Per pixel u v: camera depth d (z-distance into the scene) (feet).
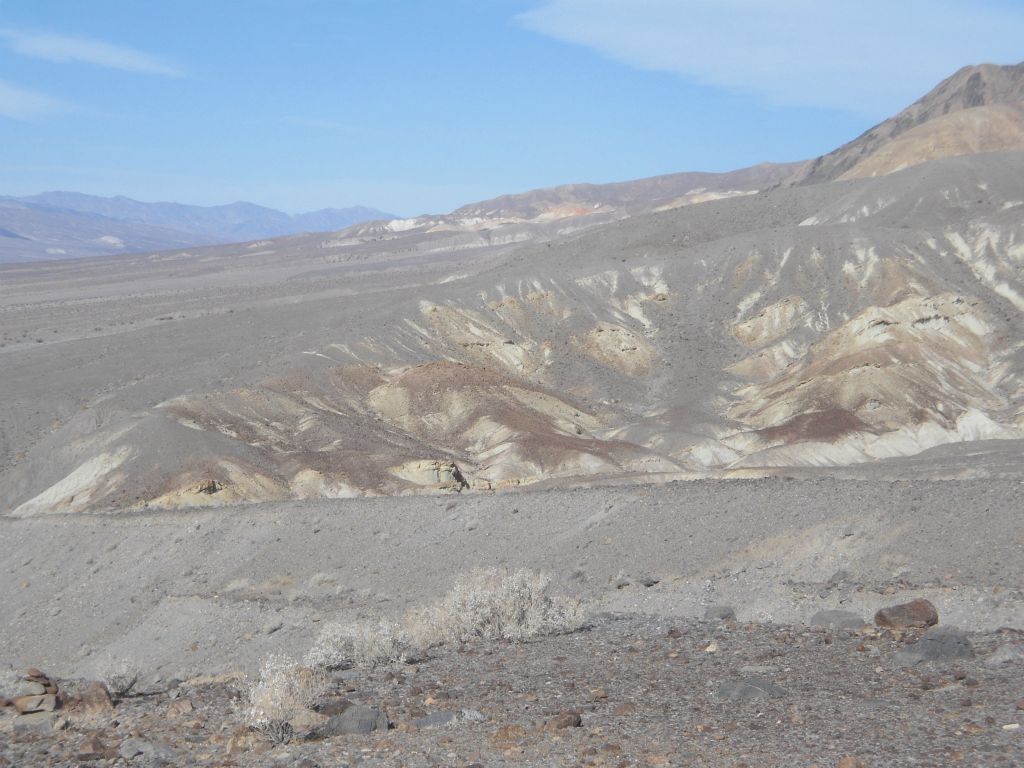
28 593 152.25
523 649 67.87
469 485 281.54
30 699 55.77
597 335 460.96
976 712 40.52
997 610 71.15
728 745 38.27
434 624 76.48
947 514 95.35
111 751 41.75
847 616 70.13
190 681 79.41
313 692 49.19
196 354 421.18
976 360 400.67
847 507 103.86
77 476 267.80
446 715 45.27
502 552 120.88
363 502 146.82
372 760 38.24
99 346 442.09
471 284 509.35
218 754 40.81
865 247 495.41
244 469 266.57
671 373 440.04
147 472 263.90
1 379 384.47
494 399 366.63
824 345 419.95
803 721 41.27
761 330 464.24
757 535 104.17
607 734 40.91
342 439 310.04
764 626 72.23
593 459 306.55
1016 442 264.72
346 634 71.82
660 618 82.43
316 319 471.62
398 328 442.91
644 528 114.32
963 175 611.06
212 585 136.87
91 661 123.44
